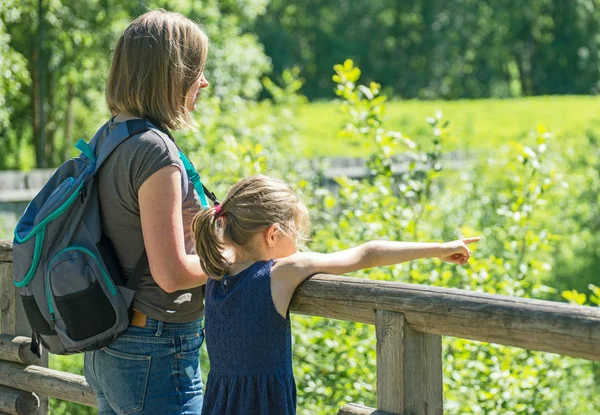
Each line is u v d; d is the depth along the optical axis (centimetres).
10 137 2597
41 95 2388
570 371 831
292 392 267
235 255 271
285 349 265
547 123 3684
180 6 2228
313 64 6638
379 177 746
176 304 277
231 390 263
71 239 271
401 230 710
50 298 269
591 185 1734
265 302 260
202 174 959
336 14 6644
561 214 1609
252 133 1203
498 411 631
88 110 2538
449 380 644
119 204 269
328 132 3666
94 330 269
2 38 1616
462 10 6488
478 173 1561
